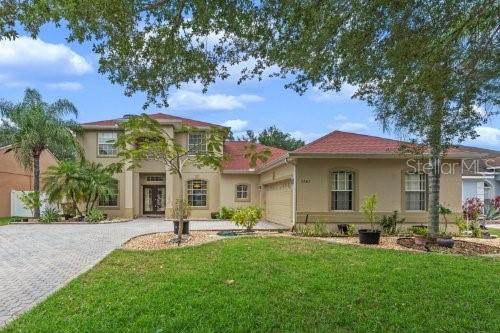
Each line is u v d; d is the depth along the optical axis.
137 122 12.06
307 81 6.71
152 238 14.93
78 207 26.52
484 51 5.89
